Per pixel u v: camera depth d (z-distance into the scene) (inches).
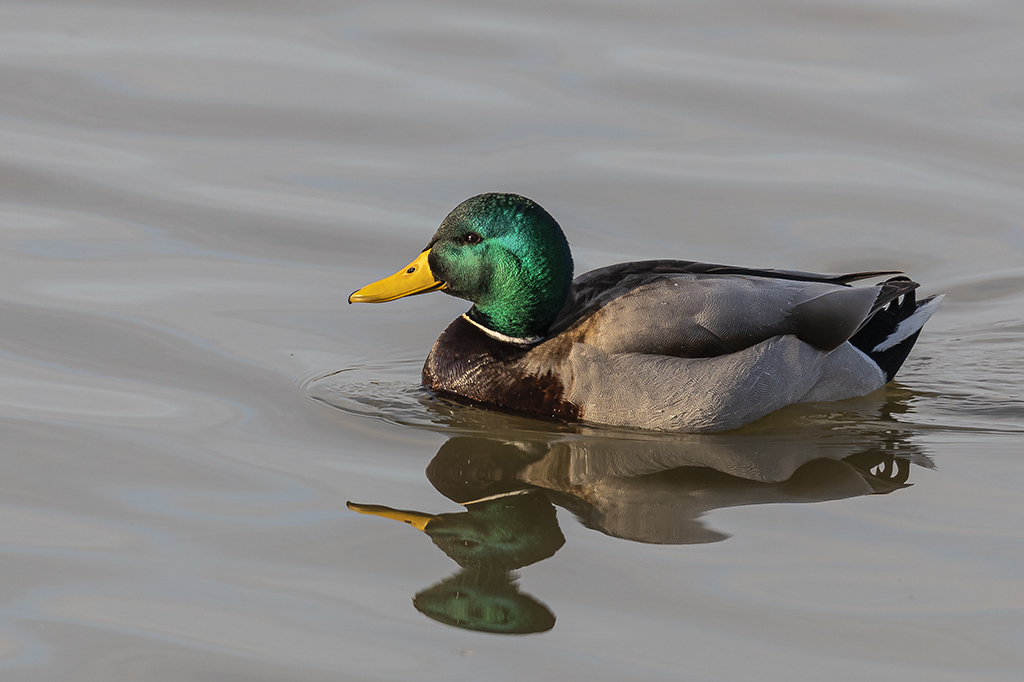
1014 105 744.3
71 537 366.3
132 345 516.7
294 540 369.1
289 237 624.7
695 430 468.8
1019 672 307.6
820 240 634.8
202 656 311.0
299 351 524.1
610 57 802.2
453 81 773.9
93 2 867.4
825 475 428.8
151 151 701.3
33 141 701.9
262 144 710.5
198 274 588.4
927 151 709.3
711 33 837.2
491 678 304.8
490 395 486.6
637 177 684.1
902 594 340.8
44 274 578.2
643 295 478.6
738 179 684.1
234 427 449.4
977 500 401.7
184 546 362.6
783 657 313.1
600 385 469.7
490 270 483.8
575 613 333.1
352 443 444.5
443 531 378.6
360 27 836.6
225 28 832.3
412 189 669.9
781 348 478.9
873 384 507.5
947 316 580.7
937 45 815.7
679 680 304.3
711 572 354.0
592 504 405.4
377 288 495.5
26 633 319.0
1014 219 650.2
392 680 303.3
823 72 785.6
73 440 430.9
